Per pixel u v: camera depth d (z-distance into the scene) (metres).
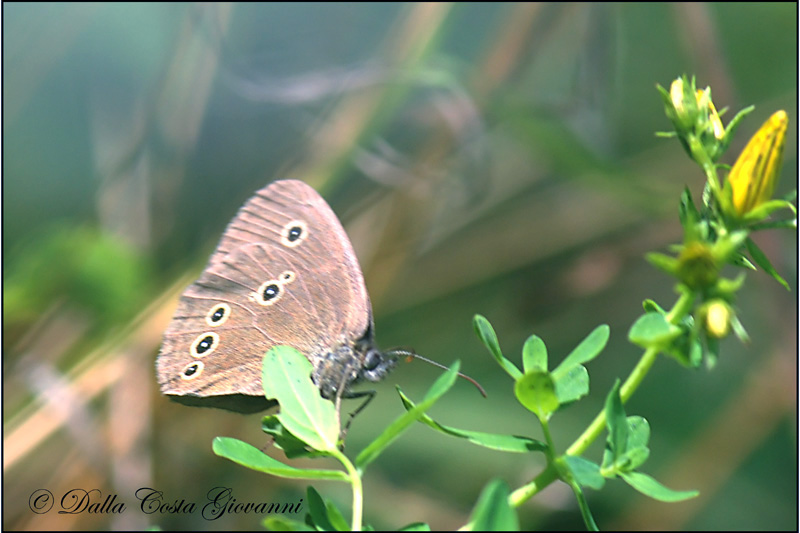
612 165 0.65
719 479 0.63
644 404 0.65
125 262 0.64
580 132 0.65
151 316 0.64
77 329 0.64
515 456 0.64
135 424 0.63
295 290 0.58
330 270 0.58
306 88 0.65
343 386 0.58
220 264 0.58
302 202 0.58
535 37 0.65
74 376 0.63
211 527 0.62
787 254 0.65
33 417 0.63
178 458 0.63
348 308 0.58
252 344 0.58
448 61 0.65
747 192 0.54
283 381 0.55
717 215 0.55
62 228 0.65
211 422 0.63
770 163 0.54
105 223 0.65
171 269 0.65
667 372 0.65
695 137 0.55
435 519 0.63
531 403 0.55
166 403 0.63
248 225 0.58
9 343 0.64
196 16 0.65
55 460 0.63
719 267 0.54
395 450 0.64
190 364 0.58
